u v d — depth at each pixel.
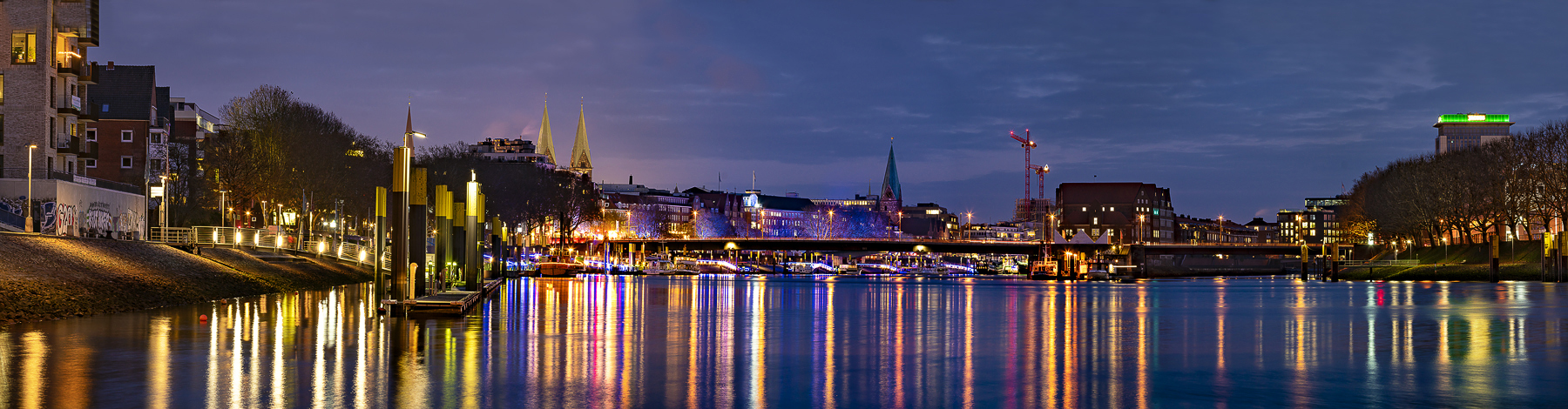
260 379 37.84
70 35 117.19
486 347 49.75
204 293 87.75
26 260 72.62
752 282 188.25
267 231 134.62
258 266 111.75
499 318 68.94
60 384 36.28
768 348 51.56
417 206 74.69
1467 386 39.12
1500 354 50.00
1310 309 90.94
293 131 147.50
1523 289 142.38
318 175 150.00
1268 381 40.06
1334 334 61.69
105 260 83.12
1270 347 53.31
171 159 170.88
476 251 90.75
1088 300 110.81
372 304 80.31
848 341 55.88
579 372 40.88
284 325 59.69
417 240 74.75
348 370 40.53
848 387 37.94
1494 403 35.22
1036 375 41.59
